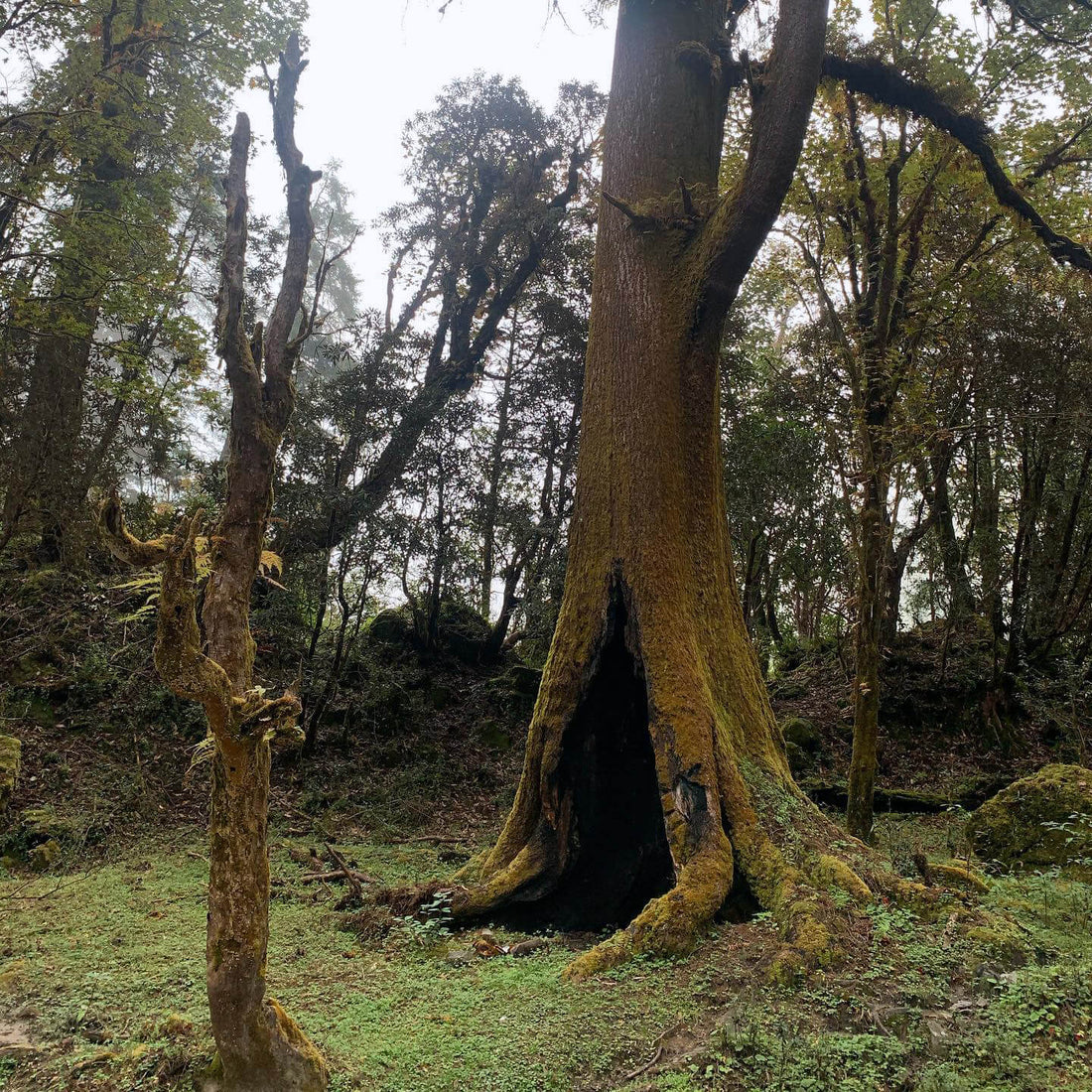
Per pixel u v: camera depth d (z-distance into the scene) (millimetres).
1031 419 10398
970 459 13516
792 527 13219
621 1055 3689
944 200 11570
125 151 12938
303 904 6723
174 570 2793
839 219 12320
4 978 4637
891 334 10820
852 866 5480
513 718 13398
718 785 5883
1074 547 13492
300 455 11758
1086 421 10141
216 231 16250
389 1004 4348
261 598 13117
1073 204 11539
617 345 7305
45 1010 4238
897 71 9305
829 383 12023
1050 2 10234
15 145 11812
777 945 4695
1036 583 13070
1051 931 5020
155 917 6094
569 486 14219
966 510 14531
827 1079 3371
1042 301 10922
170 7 13430
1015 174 11828
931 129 10320
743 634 7023
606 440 7172
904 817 10383
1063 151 11328
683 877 5383
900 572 14125
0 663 10391
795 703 14508
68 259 11367
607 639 6734
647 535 6730
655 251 7340
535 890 6238
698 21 7809
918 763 12195
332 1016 4184
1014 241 11391
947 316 11180
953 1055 3539
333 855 7242
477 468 13156
